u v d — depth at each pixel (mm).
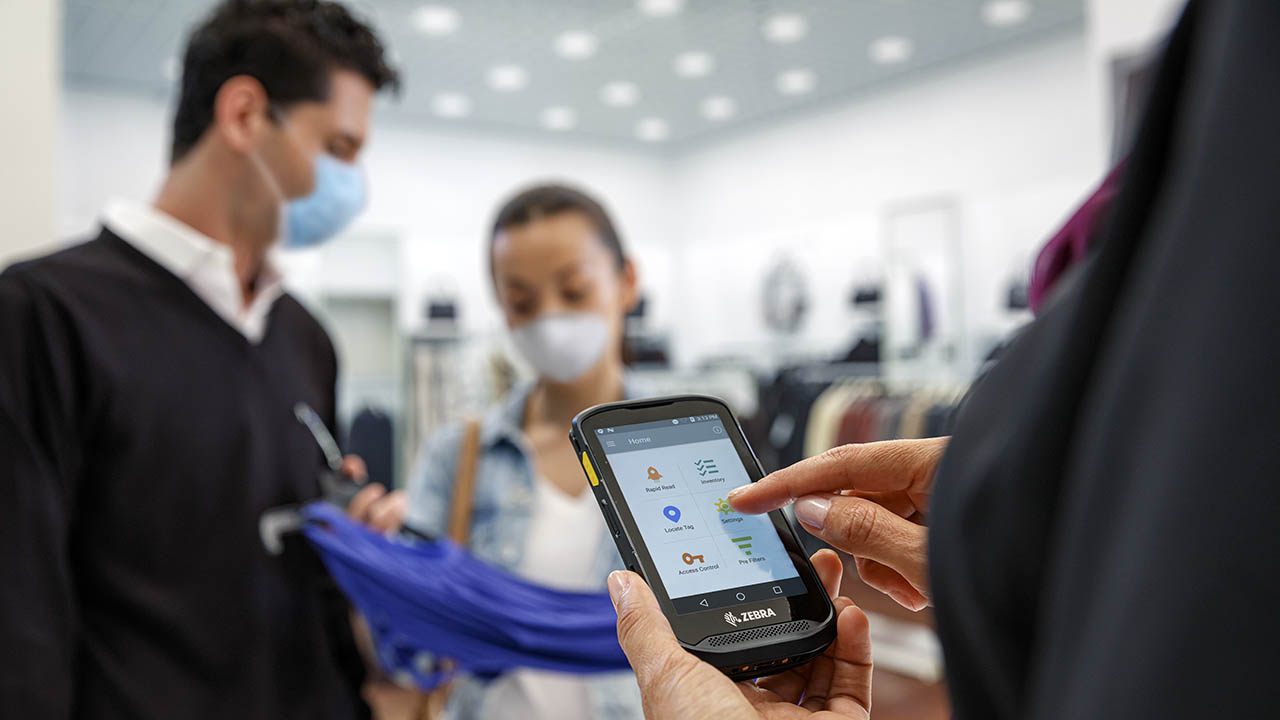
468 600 1301
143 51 6301
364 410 5703
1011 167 6867
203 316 1262
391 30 6105
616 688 1442
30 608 1015
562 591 1415
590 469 654
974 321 6781
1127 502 169
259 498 1277
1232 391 156
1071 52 6504
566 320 1479
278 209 1347
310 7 1358
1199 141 174
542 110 8148
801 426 5496
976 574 210
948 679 223
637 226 9594
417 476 1654
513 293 1496
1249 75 167
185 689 1163
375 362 5902
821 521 571
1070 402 199
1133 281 192
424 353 5805
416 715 1494
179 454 1197
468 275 8516
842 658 579
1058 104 6574
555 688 1445
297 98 1305
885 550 546
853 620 577
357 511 1453
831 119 8164
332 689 1338
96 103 6957
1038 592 199
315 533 1312
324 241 1449
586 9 5797
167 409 1194
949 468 230
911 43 6691
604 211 1564
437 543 1443
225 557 1223
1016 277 6590
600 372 1560
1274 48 166
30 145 2252
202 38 1314
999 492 209
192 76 1318
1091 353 198
